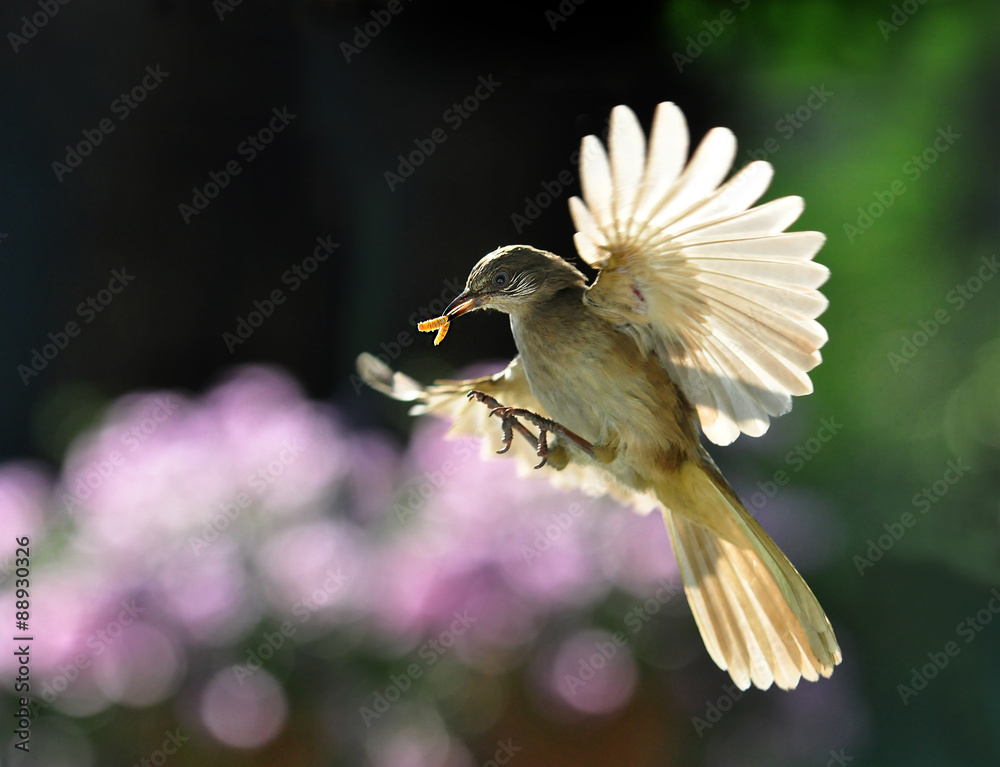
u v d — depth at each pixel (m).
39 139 7.68
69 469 5.43
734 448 6.57
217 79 7.70
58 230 7.77
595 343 5.15
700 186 5.05
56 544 5.36
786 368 5.12
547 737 5.34
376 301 7.73
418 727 5.33
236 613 5.33
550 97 7.14
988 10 8.05
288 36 7.54
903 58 8.26
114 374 7.83
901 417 8.74
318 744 5.33
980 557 7.17
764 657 5.18
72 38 7.57
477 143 7.54
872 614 6.52
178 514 5.35
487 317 7.56
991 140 9.18
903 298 9.45
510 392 5.23
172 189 7.83
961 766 5.61
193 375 7.89
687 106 6.98
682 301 5.11
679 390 5.16
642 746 5.34
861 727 5.46
